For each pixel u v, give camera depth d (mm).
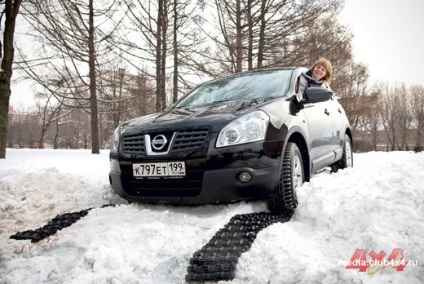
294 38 11492
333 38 11984
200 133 2660
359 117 25547
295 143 3162
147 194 2863
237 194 2570
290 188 2760
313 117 3609
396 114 52938
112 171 3105
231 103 3186
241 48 11258
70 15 10023
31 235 2648
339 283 1604
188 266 1907
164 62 11422
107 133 41156
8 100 6574
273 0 10828
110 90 14422
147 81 12617
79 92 11055
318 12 11125
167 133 2768
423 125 51844
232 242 2109
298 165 3080
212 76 11898
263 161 2580
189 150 2629
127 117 24250
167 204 3016
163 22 11148
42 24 9477
